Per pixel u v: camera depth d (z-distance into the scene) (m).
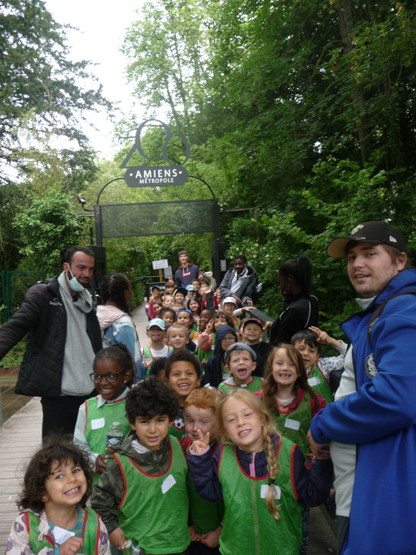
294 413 2.95
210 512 2.57
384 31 7.06
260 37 10.29
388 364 1.59
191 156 17.50
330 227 7.06
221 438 2.38
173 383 3.12
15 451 5.34
